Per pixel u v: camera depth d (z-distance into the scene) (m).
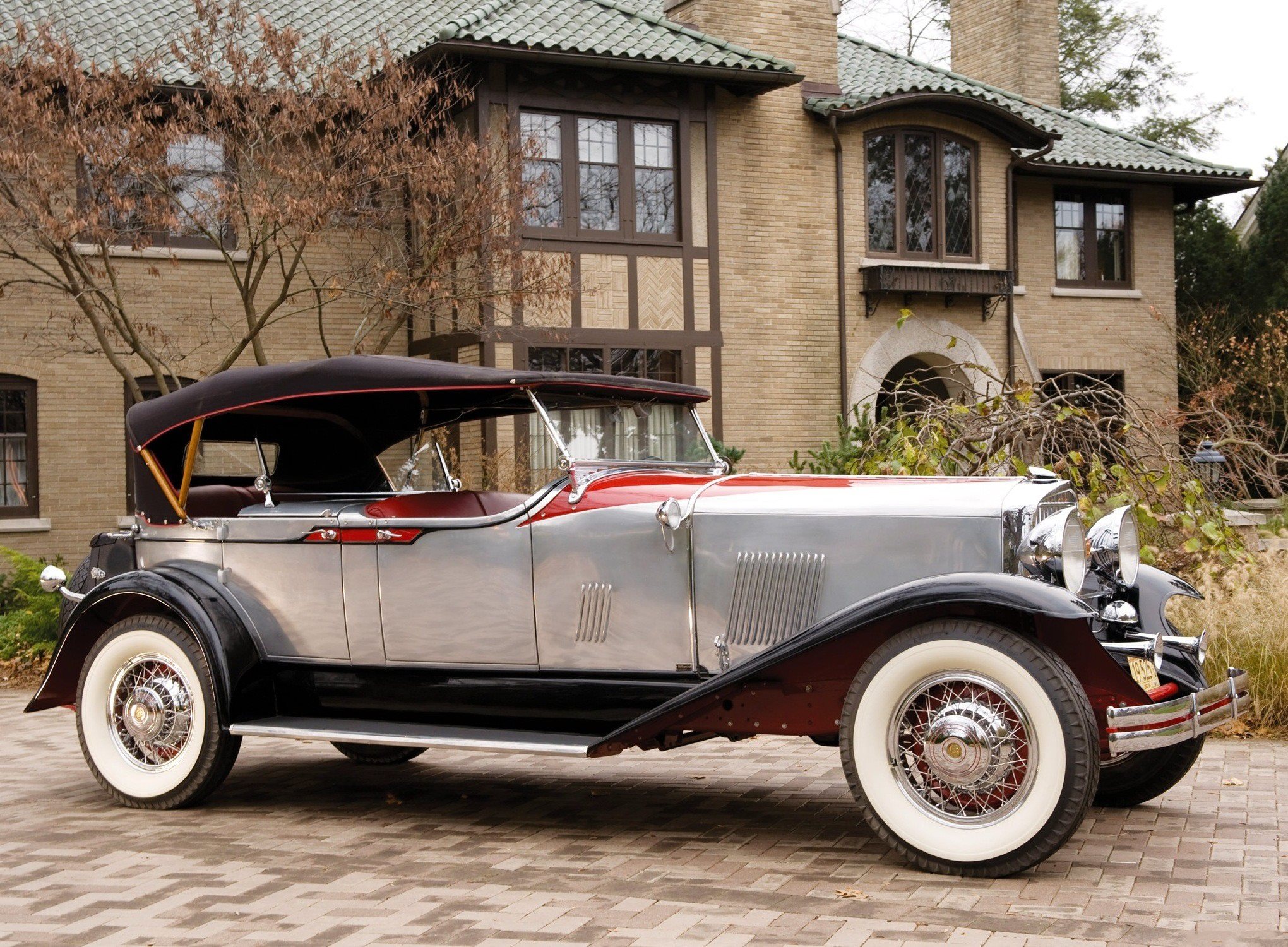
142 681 5.63
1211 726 4.58
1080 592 4.99
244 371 5.55
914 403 17.72
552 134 14.85
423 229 12.08
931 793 4.29
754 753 6.70
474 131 14.30
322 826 5.15
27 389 14.13
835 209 17.19
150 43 14.09
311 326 15.16
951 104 17.56
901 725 4.32
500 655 5.09
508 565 5.05
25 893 4.21
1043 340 19.11
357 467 6.11
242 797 5.76
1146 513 8.84
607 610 4.91
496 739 4.82
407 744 4.89
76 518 14.27
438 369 5.11
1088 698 4.44
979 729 4.12
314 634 5.44
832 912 3.83
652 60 14.80
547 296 12.58
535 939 3.63
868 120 17.30
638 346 15.38
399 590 5.25
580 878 4.29
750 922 3.74
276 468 6.16
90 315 10.97
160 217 10.60
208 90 11.62
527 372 5.07
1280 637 7.10
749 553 4.75
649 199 15.60
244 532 5.57
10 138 10.06
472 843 4.82
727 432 16.39
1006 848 4.09
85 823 5.26
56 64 10.40
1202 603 7.66
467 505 5.64
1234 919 3.71
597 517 4.93
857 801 4.35
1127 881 4.14
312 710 5.52
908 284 17.11
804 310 16.94
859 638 4.38
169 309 14.43
